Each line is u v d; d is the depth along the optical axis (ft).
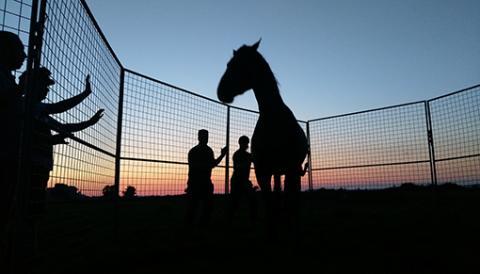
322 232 11.91
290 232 11.55
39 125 6.78
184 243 10.18
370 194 25.62
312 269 7.07
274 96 10.47
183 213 20.67
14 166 7.00
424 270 6.87
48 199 7.51
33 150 7.06
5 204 6.86
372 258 7.95
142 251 8.82
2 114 6.87
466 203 20.26
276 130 10.12
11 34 7.14
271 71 10.83
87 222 15.26
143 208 22.99
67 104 7.70
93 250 9.16
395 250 8.78
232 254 8.52
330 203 25.35
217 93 10.77
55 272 6.86
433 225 12.77
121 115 13.76
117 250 9.12
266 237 10.15
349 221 14.88
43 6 6.26
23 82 6.66
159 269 7.16
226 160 21.86
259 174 10.47
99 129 10.79
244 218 18.11
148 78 15.65
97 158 10.71
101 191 11.30
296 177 10.61
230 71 10.68
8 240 6.13
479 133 19.51
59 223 14.25
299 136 11.02
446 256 7.93
